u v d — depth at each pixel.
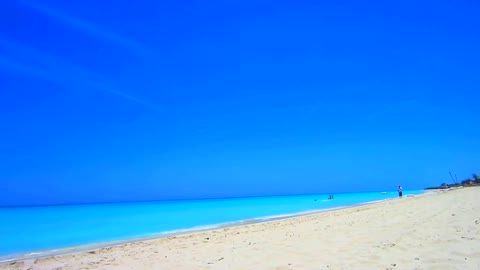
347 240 11.05
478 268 6.65
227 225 24.14
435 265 7.03
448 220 14.07
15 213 61.66
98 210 69.31
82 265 9.97
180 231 21.47
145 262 9.88
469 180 105.00
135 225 29.22
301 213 33.62
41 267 9.98
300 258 8.72
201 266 8.74
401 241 9.98
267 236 14.12
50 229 27.89
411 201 33.81
